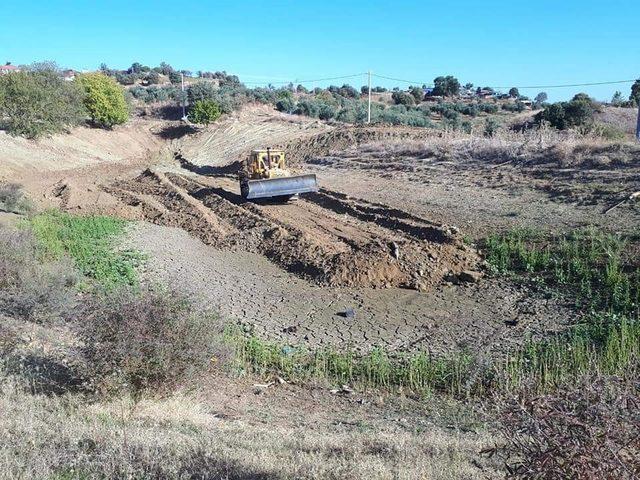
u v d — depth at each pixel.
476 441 7.76
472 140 31.69
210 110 62.47
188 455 6.31
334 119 63.72
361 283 16.66
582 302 14.23
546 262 16.22
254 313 15.03
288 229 21.86
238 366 11.61
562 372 10.31
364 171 32.91
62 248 19.50
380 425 9.13
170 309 8.38
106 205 27.75
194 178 37.16
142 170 43.81
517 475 4.41
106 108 57.62
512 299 15.03
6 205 25.16
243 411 9.59
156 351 8.07
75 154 47.94
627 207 19.00
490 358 11.52
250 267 18.88
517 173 25.66
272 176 26.58
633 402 4.17
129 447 6.28
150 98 79.00
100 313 8.12
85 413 7.72
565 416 4.18
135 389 8.32
